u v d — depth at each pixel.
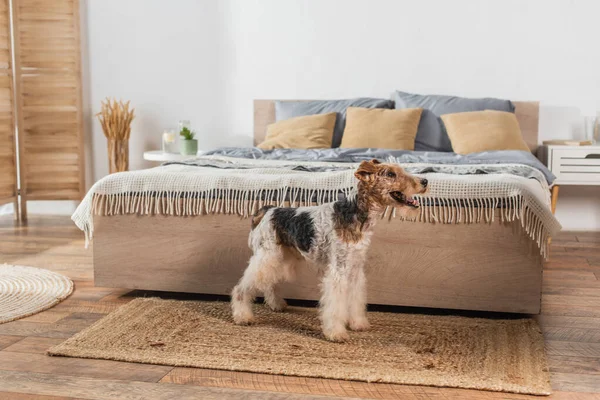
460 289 2.55
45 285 3.05
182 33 4.90
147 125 5.04
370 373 2.00
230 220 2.71
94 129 5.10
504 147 3.99
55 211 5.21
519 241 2.48
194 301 2.79
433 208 2.53
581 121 4.47
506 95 4.53
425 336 2.35
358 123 4.23
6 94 4.72
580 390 1.91
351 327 2.40
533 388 1.89
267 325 2.47
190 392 1.90
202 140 4.98
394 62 4.64
